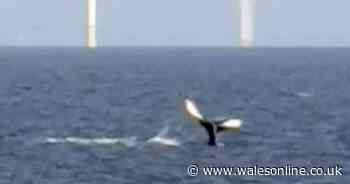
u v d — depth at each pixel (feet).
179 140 265.34
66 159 229.66
